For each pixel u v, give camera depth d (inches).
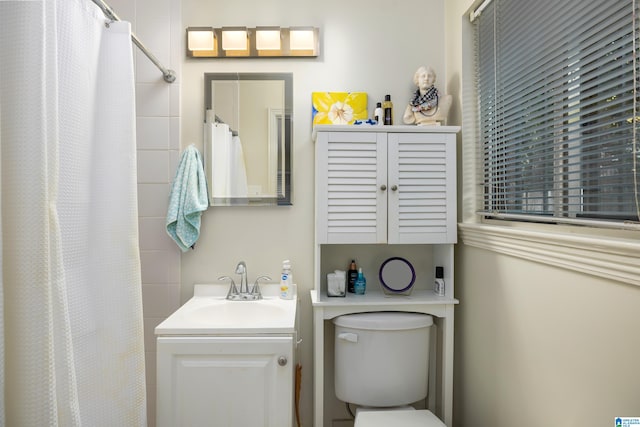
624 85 37.1
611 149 38.2
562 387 42.5
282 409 55.7
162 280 73.0
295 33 72.0
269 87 73.7
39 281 32.2
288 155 73.7
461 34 67.9
